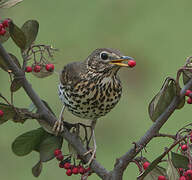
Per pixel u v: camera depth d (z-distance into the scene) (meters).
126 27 17.84
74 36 17.00
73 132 5.69
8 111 5.15
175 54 16.80
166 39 17.47
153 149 11.84
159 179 4.92
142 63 16.41
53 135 5.64
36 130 5.57
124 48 17.00
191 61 5.00
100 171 5.43
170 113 4.93
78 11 18.16
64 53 16.20
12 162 12.45
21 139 5.55
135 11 18.70
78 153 5.61
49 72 6.06
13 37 5.14
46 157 5.62
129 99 14.62
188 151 4.68
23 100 13.91
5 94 14.03
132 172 11.64
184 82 5.16
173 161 4.85
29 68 5.82
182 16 18.41
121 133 13.37
